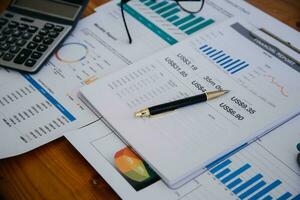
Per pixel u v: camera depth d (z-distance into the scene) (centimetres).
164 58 58
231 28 63
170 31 64
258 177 45
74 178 46
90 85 54
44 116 52
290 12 67
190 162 45
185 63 57
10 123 51
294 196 43
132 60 59
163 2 70
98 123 51
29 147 48
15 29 61
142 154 46
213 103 52
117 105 52
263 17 66
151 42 62
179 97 53
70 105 53
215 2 69
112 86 54
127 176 45
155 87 54
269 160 47
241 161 47
